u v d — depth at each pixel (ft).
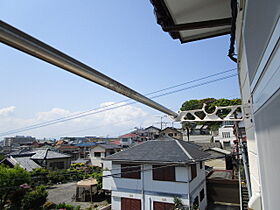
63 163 69.10
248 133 6.83
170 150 34.40
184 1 6.86
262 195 4.40
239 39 6.08
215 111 10.72
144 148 37.29
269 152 3.26
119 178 34.47
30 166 56.85
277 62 2.34
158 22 8.11
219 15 7.86
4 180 30.81
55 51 2.33
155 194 31.24
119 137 135.13
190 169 31.19
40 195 33.63
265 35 2.81
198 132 92.94
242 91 7.27
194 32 9.06
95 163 85.30
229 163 49.57
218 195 37.73
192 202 29.73
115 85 3.60
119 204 33.73
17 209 31.86
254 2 3.48
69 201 40.29
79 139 192.13
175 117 11.09
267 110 3.13
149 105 5.72
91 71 2.92
